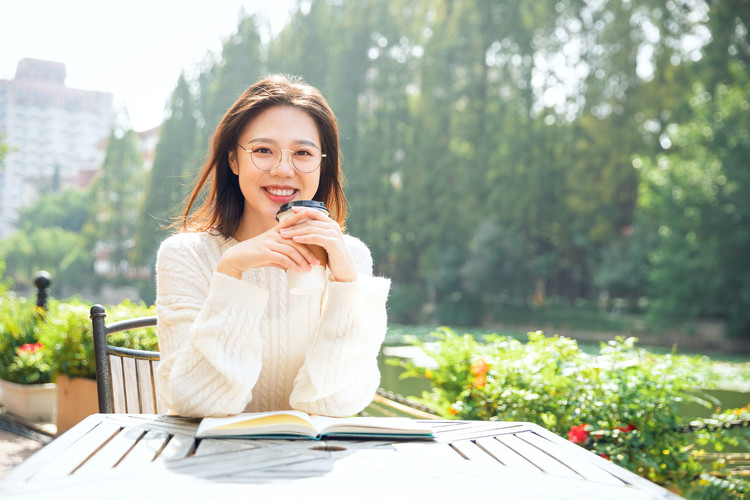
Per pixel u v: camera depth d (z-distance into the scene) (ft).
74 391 13.19
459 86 110.22
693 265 77.71
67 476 2.57
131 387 5.37
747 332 78.02
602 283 95.40
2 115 306.14
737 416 8.59
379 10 117.80
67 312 13.58
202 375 3.67
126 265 179.93
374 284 4.25
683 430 8.28
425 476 2.70
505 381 8.60
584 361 8.91
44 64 315.58
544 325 96.17
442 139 109.40
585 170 98.84
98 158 319.47
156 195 147.43
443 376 9.64
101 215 186.70
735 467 8.84
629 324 89.56
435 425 3.87
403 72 115.03
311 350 4.04
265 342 4.30
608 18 99.30
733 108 76.74
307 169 4.38
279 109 4.35
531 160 101.55
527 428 3.83
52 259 210.18
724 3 86.02
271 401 4.38
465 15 108.37
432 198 108.47
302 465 2.79
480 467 2.89
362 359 4.11
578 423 8.07
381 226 110.32
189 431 3.43
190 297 4.19
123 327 5.43
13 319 16.71
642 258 92.43
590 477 2.81
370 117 117.80
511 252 100.73
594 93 98.63
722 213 76.13
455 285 105.29
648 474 8.14
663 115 96.02
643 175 82.53
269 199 4.36
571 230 103.45
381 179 112.47
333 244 3.74
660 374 8.44
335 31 126.11
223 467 2.72
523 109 103.19
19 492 2.36
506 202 101.60
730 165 75.61
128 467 2.72
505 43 104.88
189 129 147.33
